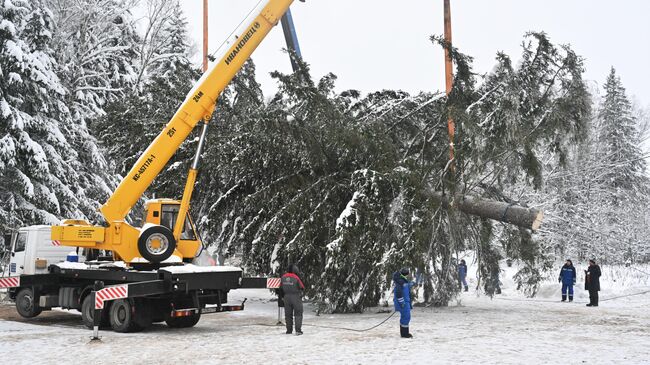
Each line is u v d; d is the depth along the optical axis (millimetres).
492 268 20328
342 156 17734
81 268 14961
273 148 17438
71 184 28734
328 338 11945
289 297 12625
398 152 18359
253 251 17719
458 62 16953
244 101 20172
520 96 17266
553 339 11781
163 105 22938
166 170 19734
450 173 17234
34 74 25672
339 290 17141
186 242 14711
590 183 31281
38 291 16375
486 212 17062
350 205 16109
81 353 10180
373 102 19922
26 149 25281
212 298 13898
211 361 9367
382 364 9008
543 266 20734
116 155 24953
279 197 17922
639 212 36031
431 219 16438
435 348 10562
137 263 14031
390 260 15719
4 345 11055
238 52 14406
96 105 33906
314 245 17094
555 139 17859
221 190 19938
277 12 14570
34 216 26203
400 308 11969
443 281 18906
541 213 16328
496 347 10695
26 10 26453
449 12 19188
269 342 11406
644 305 20141
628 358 9555
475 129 16062
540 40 17000
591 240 30031
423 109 19109
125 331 13367
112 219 13984
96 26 35875
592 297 19906
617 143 42750
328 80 19281
